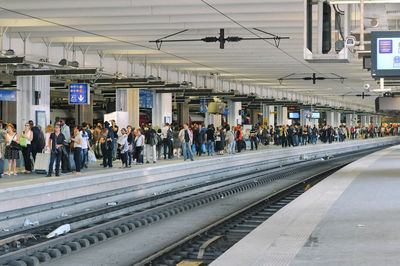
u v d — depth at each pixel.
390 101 21.33
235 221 12.48
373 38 13.49
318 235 7.82
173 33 22.69
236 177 23.88
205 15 19.84
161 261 8.40
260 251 6.77
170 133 27.52
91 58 28.31
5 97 24.27
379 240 7.38
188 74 36.75
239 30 22.78
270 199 16.50
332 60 10.34
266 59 31.11
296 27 21.81
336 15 10.98
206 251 8.92
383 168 21.47
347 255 6.47
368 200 11.67
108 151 21.66
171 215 14.22
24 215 12.16
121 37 23.84
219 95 38.81
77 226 11.96
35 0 17.66
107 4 17.50
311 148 41.47
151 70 34.00
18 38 23.14
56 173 17.44
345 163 37.81
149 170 18.61
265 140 46.06
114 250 9.79
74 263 8.74
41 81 25.86
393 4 16.30
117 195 16.19
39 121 25.64
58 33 23.11
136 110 35.31
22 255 8.82
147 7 18.75
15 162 18.33
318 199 11.91
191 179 21.70
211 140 30.55
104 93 45.38
